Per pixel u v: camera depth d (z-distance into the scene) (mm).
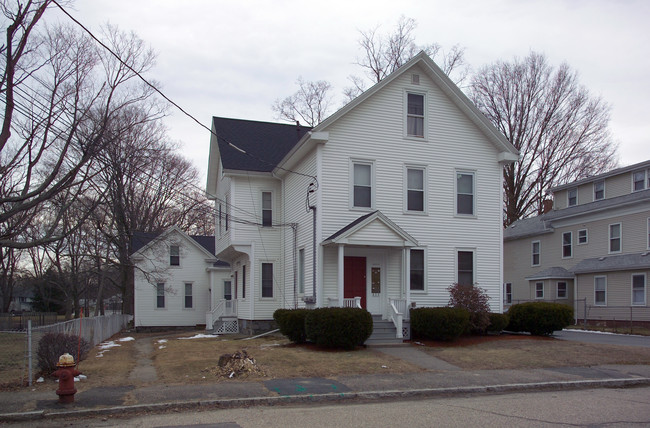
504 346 18016
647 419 9047
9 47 14734
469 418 9078
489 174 22547
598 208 33719
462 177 22219
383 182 20875
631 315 27406
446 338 18641
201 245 36594
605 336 24094
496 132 22266
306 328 17562
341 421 8867
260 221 24625
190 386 11734
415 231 21141
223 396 10758
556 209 39156
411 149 21438
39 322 39875
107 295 60344
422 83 21875
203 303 35938
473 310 19812
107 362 15711
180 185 48562
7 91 15023
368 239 19016
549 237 38469
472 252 21938
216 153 29062
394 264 20922
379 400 11008
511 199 43656
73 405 10000
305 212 21297
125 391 11234
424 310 18812
